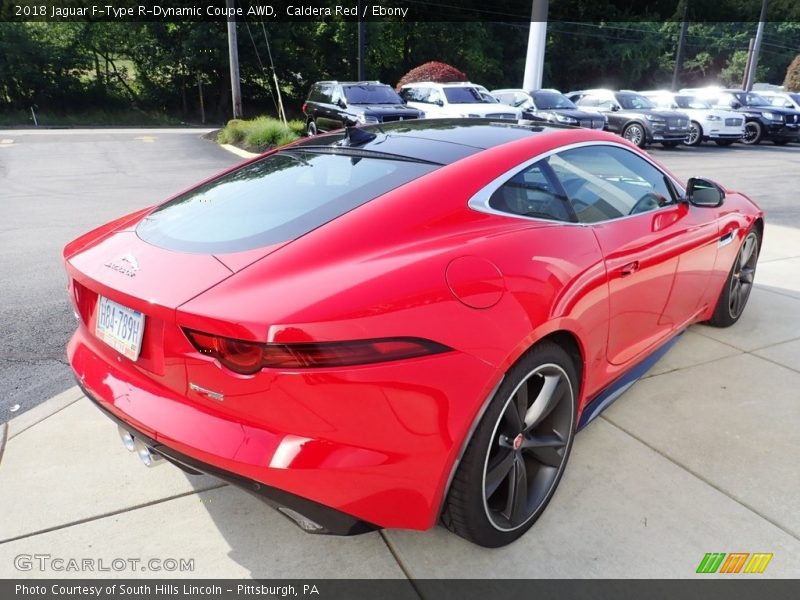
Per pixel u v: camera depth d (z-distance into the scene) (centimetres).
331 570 216
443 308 186
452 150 255
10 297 496
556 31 4691
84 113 3566
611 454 279
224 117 3834
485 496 205
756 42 3347
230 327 169
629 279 266
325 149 282
